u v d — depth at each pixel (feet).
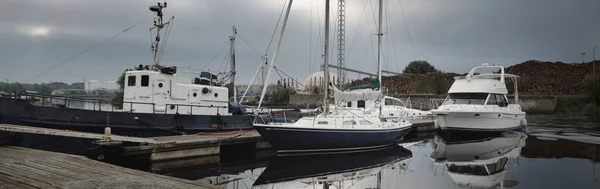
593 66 192.85
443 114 80.53
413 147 69.87
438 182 41.06
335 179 42.78
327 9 57.98
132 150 44.62
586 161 52.80
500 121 80.64
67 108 49.39
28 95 48.16
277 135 52.60
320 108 66.80
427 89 181.06
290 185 40.06
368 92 60.39
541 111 153.69
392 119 78.69
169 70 58.44
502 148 67.21
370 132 57.88
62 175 30.40
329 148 56.03
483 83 84.07
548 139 79.00
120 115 52.39
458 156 59.16
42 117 47.67
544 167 48.47
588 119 134.51
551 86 192.03
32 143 46.16
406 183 40.70
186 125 57.72
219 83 73.51
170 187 27.43
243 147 60.95
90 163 35.37
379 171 47.14
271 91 153.58
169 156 48.19
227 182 41.16
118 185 27.61
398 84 204.74
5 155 38.32
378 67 90.99
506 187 37.96
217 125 61.11
